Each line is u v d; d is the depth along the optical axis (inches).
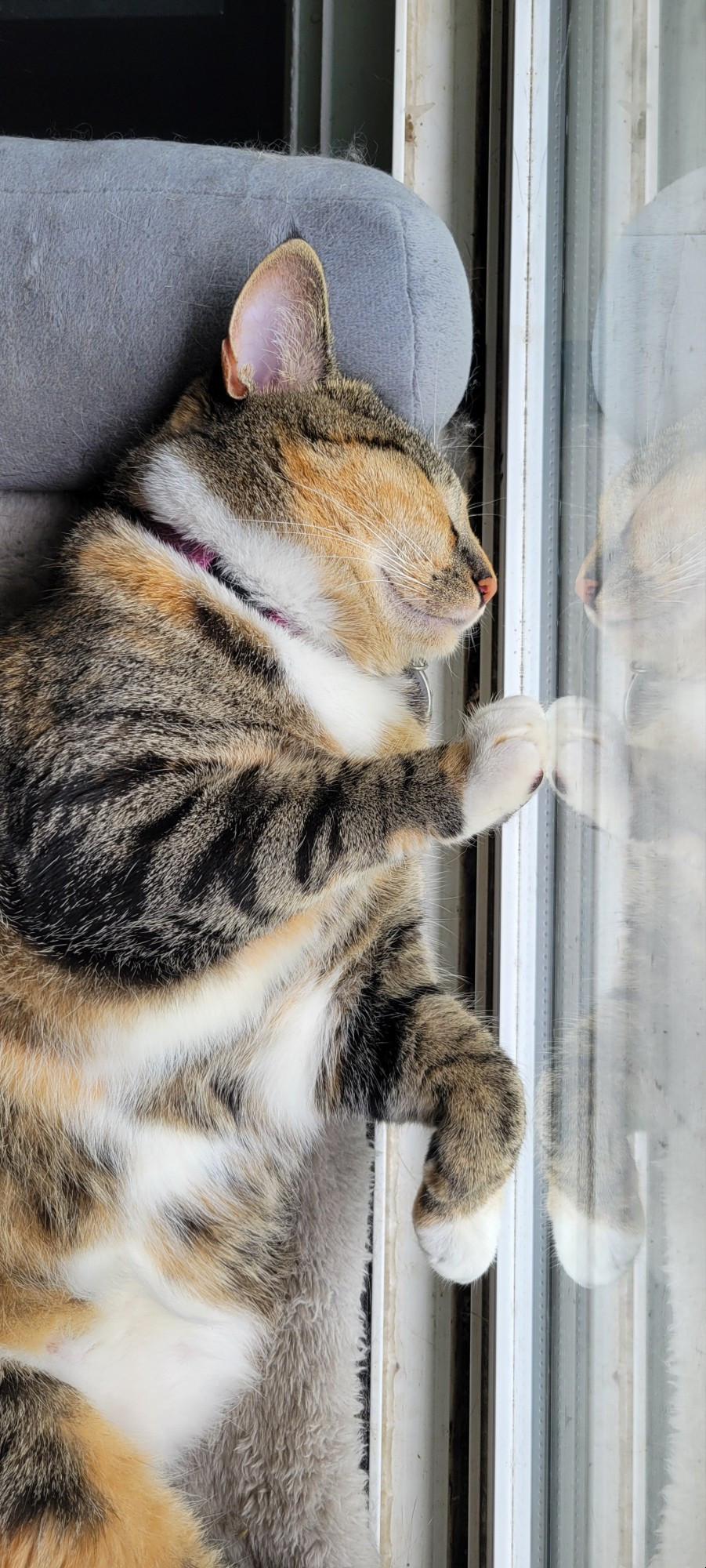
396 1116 19.6
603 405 19.1
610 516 18.4
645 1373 15.2
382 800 17.4
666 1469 14.1
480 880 22.1
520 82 21.7
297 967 19.4
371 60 25.2
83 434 19.9
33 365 19.3
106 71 28.0
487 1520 20.1
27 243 18.9
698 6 15.3
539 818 20.8
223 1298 19.9
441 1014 19.6
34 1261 18.5
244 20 27.9
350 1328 21.4
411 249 19.1
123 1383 18.9
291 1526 20.4
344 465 18.9
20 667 18.1
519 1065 20.6
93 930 17.1
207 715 17.9
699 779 14.5
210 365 19.2
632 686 17.2
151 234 18.8
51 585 19.6
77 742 17.4
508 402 22.0
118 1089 18.9
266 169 19.3
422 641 20.0
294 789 17.4
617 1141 17.0
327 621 19.4
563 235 21.3
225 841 17.0
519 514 21.8
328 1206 21.6
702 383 14.7
